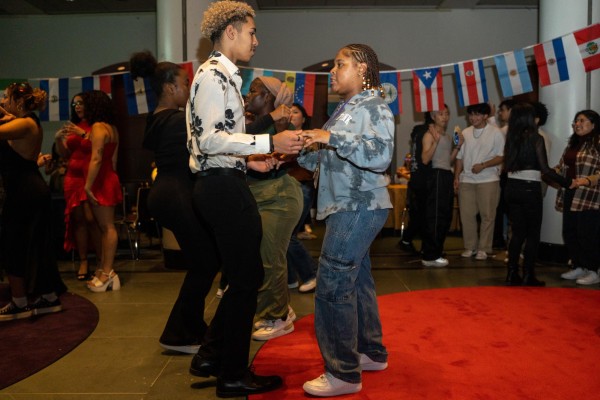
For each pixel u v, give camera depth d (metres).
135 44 10.14
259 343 3.31
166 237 5.79
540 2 6.13
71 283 5.12
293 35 9.97
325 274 2.43
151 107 5.75
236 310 2.47
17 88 3.81
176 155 2.92
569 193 4.93
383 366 2.79
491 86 9.90
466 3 9.52
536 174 4.65
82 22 10.14
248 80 5.82
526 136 4.62
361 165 2.28
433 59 9.91
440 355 3.00
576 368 2.80
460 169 6.51
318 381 2.50
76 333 3.54
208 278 3.05
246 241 2.41
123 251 6.98
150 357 3.12
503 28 9.84
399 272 5.49
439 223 5.72
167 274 5.50
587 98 5.69
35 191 3.85
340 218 2.41
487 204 6.16
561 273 5.34
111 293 4.70
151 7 9.75
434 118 5.75
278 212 3.26
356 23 9.94
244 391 2.52
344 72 2.45
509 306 4.02
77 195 5.12
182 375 2.84
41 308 4.01
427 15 9.90
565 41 5.73
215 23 2.39
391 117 2.36
